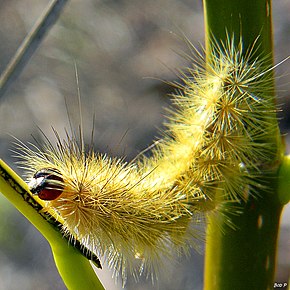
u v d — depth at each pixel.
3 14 0.45
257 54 0.10
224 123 0.11
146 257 0.11
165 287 0.32
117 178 0.11
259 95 0.11
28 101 0.41
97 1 0.44
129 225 0.10
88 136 0.40
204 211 0.11
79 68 0.43
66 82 0.42
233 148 0.11
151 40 0.43
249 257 0.11
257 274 0.11
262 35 0.10
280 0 0.42
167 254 0.11
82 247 0.10
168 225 0.11
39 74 0.42
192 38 0.42
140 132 0.40
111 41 0.44
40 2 0.45
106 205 0.10
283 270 0.33
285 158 0.11
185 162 0.11
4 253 0.35
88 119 0.41
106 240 0.10
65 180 0.10
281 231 0.34
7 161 0.38
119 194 0.10
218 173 0.11
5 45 0.45
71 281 0.10
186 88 0.11
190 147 0.11
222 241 0.11
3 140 0.39
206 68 0.11
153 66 0.42
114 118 0.41
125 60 0.43
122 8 0.44
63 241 0.10
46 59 0.42
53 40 0.43
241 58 0.11
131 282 0.30
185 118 0.11
